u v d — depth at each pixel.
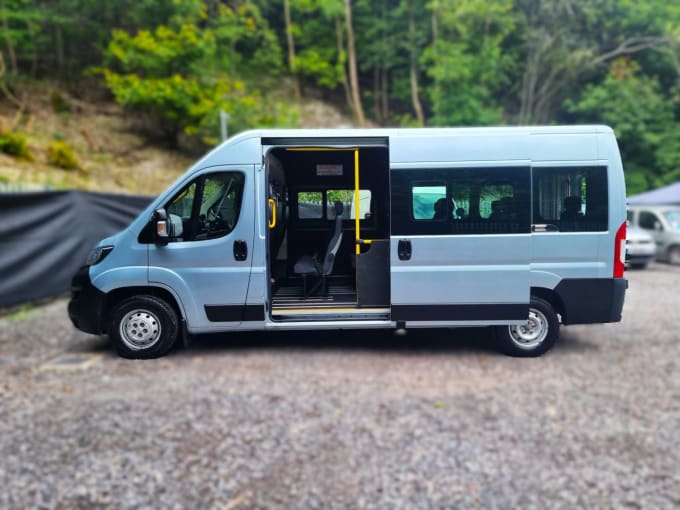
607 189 5.14
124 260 5.21
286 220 7.14
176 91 21.42
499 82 28.66
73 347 5.72
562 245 5.16
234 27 27.56
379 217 7.08
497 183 5.15
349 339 6.13
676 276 11.46
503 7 26.55
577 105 27.69
